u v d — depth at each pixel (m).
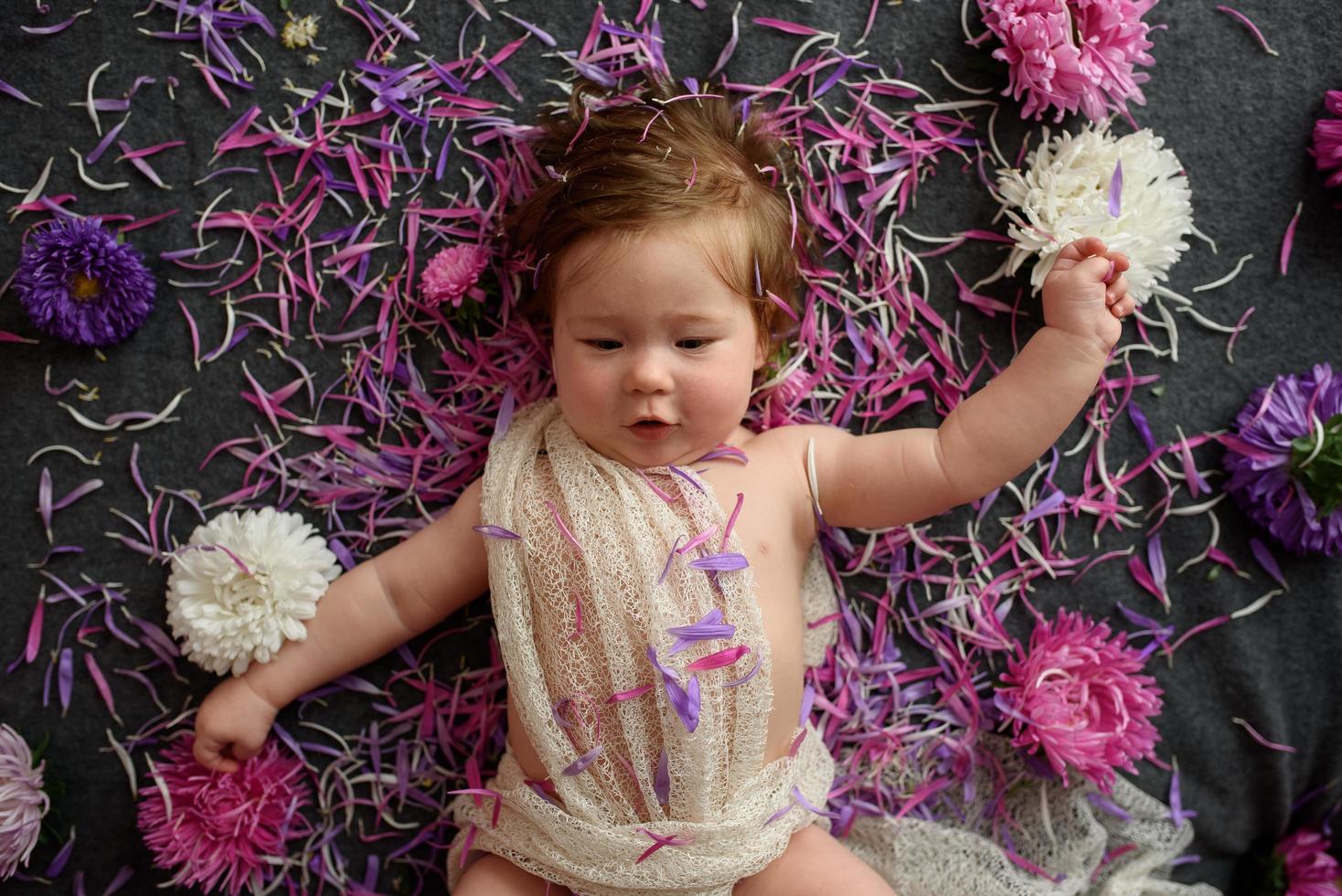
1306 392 1.07
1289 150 1.10
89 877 1.06
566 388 0.90
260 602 0.98
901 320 1.08
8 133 1.03
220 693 0.99
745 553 0.92
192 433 1.05
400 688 1.08
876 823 1.07
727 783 0.91
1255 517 1.08
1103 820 1.10
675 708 0.85
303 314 1.05
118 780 1.06
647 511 0.90
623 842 0.88
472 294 1.02
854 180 1.07
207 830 1.03
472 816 0.98
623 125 0.93
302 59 1.03
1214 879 1.16
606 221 0.86
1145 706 1.06
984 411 0.96
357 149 1.04
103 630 1.05
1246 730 1.13
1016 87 1.04
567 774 0.89
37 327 1.01
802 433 1.00
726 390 0.89
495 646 1.08
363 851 1.08
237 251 1.04
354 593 0.99
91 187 1.03
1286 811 1.15
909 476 0.96
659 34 1.05
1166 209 1.01
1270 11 1.09
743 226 0.89
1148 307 1.10
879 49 1.06
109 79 1.03
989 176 1.07
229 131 1.03
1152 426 1.10
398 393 1.05
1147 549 1.11
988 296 1.07
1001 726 1.08
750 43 1.05
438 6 1.04
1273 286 1.10
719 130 0.95
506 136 1.04
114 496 1.05
